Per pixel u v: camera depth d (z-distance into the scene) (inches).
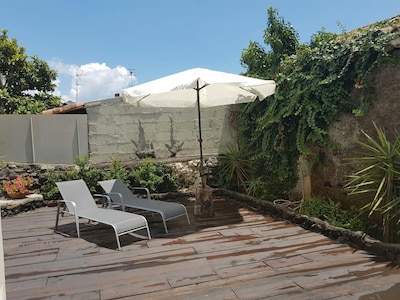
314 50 219.6
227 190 307.0
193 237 179.2
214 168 327.9
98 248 164.7
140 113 316.5
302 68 227.6
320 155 224.4
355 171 194.9
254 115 289.6
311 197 229.6
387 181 151.7
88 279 127.0
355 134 196.7
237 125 323.6
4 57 451.2
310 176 235.1
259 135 280.4
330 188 217.0
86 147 304.0
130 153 315.3
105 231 197.5
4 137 292.5
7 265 143.9
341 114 205.3
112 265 141.0
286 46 308.0
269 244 161.9
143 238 179.6
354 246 152.9
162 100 245.0
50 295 114.1
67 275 131.4
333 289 111.0
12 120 293.0
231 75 217.3
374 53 181.2
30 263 145.8
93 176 288.8
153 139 320.8
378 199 151.7
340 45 202.7
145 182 294.2
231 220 215.6
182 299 108.4
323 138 215.6
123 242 173.5
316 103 215.6
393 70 174.1
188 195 308.5
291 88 237.0
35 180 289.9
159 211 193.2
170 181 310.3
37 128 295.6
